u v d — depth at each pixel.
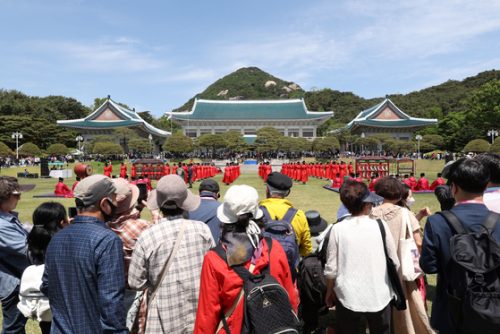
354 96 135.12
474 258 2.99
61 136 82.25
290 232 4.70
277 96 164.50
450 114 85.56
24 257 4.63
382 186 5.01
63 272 3.40
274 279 3.20
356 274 4.09
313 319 5.34
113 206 3.76
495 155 4.54
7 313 4.66
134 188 4.78
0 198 4.56
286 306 3.10
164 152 81.94
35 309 4.25
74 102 110.38
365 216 4.33
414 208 17.61
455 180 3.57
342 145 86.69
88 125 80.94
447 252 3.31
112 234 3.50
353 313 4.12
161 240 3.83
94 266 3.37
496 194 4.23
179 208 4.05
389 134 83.25
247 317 3.11
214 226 5.35
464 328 3.01
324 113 89.69
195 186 30.08
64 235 3.51
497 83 69.94
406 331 4.69
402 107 116.38
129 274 3.86
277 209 5.16
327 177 36.41
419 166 50.94
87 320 3.34
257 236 3.42
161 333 3.74
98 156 66.19
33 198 22.02
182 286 3.80
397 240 4.73
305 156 75.81
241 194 3.46
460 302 3.09
